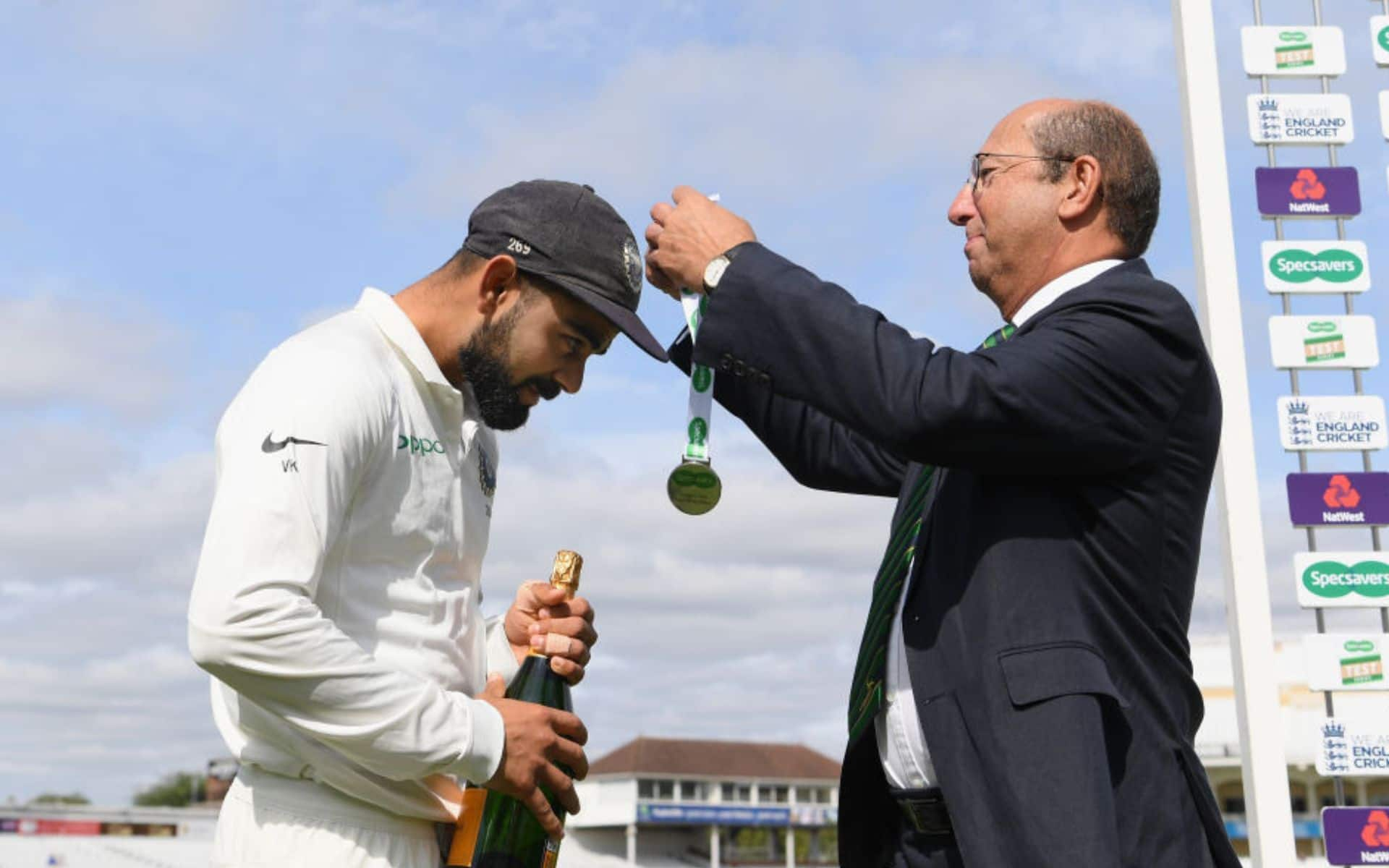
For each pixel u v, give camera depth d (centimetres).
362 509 238
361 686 220
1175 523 248
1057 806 222
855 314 245
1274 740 561
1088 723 227
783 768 7969
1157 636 247
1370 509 597
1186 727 252
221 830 245
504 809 248
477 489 262
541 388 260
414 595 244
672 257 265
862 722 269
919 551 255
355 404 232
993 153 270
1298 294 608
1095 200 264
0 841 5859
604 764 7775
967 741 237
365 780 235
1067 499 244
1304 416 601
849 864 274
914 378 236
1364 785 5816
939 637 245
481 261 253
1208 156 599
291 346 239
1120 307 242
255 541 218
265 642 215
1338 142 609
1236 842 5116
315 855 234
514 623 282
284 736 234
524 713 238
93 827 6206
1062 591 238
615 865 6944
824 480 318
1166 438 244
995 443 235
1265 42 610
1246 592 571
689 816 7594
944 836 256
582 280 252
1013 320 278
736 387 320
